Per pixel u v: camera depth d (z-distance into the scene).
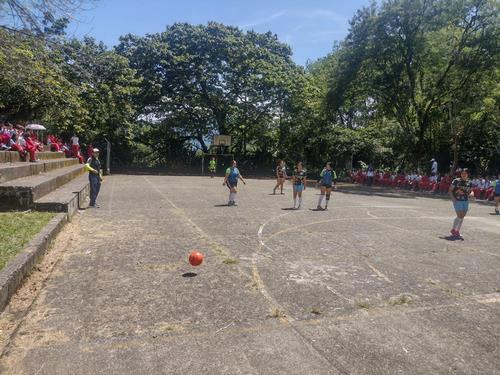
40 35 8.41
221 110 41.06
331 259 7.93
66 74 9.52
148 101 39.16
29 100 19.02
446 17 30.00
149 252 7.95
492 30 29.14
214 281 6.37
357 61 31.83
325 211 14.87
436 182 28.45
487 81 31.33
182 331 4.64
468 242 10.09
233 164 15.53
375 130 39.78
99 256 7.55
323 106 36.72
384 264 7.71
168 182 27.16
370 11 31.22
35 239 7.29
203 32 39.94
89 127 33.88
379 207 17.12
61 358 4.01
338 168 41.75
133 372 3.80
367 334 4.71
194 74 39.22
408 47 31.20
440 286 6.52
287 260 7.74
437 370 3.98
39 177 13.66
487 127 34.12
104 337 4.45
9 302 5.26
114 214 12.30
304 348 4.34
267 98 40.66
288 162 43.28
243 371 3.87
